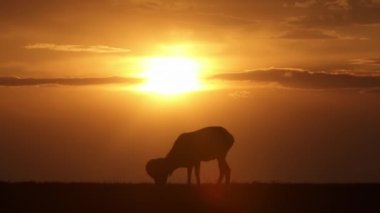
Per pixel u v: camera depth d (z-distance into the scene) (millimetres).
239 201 151125
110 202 149375
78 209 144000
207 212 142375
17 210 143500
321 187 166750
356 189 163500
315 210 144500
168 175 170750
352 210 144375
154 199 151875
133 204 147750
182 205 147250
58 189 162000
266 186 167375
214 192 159125
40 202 149500
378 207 146875
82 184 170000
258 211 143500
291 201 151625
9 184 168375
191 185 168375
